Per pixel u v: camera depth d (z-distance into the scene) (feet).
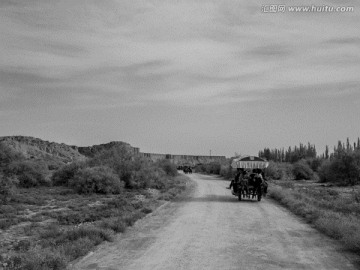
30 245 33.22
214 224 45.39
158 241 35.45
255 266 26.81
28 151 330.95
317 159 222.89
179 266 26.81
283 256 29.86
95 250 31.55
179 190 96.22
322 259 29.07
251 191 77.56
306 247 33.17
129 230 41.32
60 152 398.42
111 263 27.66
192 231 40.63
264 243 34.65
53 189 98.99
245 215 53.52
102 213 54.60
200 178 185.37
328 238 37.42
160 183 116.37
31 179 104.58
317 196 89.56
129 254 30.37
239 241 35.47
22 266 25.21
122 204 66.69
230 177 170.81
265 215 53.83
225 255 30.04
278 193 79.97
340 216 47.65
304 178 182.91
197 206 64.39
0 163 103.81
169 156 546.67
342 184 137.80
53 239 35.65
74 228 39.99
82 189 90.84
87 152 432.66
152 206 63.21
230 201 73.56
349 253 31.12
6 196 74.18
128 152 120.78
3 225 45.03
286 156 367.86
